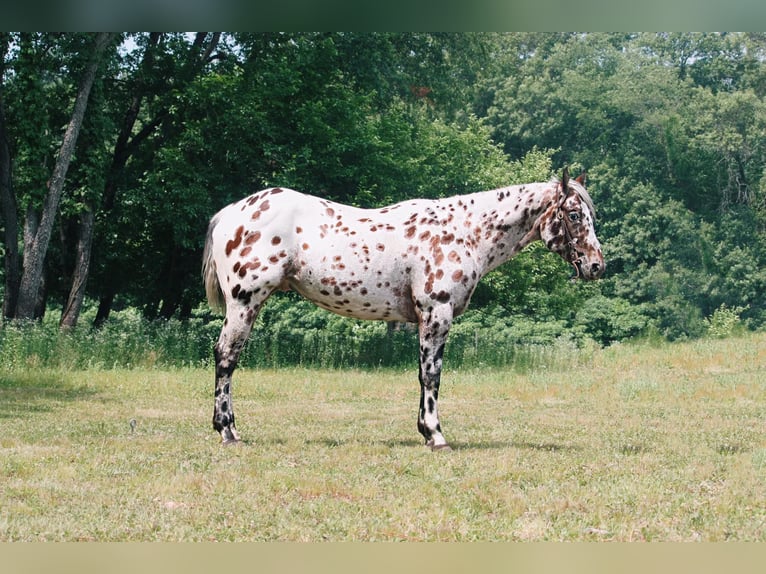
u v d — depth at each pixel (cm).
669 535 673
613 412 1455
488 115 5662
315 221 992
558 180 1017
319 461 911
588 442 1099
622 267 5209
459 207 1015
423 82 3650
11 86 2314
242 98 2580
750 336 3184
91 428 1118
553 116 5638
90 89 2444
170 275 2867
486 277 2975
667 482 843
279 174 2614
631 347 3145
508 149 5762
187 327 2423
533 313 4672
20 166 2295
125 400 1466
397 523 691
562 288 3388
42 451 935
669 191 5288
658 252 5053
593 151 5459
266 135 2672
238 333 992
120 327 2288
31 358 1992
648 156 5366
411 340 2556
